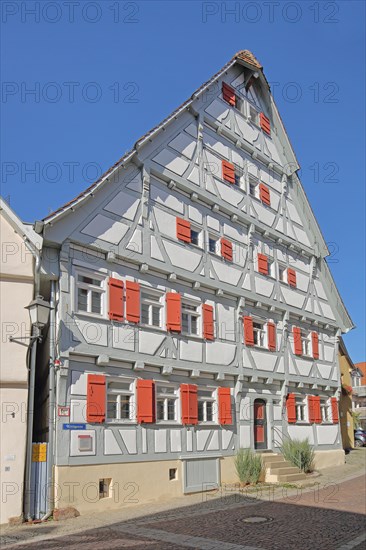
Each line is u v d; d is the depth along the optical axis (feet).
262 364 64.80
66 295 43.68
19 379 39.91
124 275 49.24
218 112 65.00
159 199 54.39
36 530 35.88
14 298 41.27
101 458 43.70
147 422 48.11
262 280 67.46
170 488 49.24
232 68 69.72
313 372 75.31
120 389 47.26
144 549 29.78
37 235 41.65
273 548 29.84
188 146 59.26
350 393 99.50
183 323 55.11
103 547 30.37
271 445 64.54
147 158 53.21
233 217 64.13
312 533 33.53
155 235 52.85
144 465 47.21
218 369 57.62
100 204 47.80
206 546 30.42
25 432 39.32
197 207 59.36
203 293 58.08
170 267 53.67
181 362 53.11
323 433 75.66
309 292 78.13
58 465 40.55
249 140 70.13
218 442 56.24
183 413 52.24
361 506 43.62
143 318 50.67
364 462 80.69
